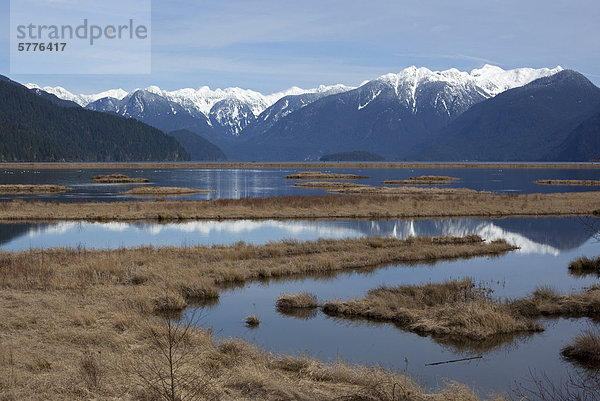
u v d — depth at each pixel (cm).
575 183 10350
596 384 1185
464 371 1277
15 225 4075
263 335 1534
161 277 2080
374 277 2367
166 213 4553
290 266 2444
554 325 1666
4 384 974
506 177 13338
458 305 1692
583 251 3112
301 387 1048
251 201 5509
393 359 1354
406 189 7819
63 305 1619
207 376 1048
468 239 3309
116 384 991
